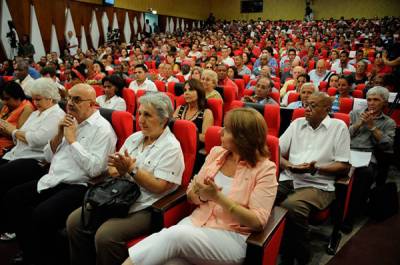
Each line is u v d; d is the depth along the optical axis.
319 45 11.02
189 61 7.30
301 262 1.99
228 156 1.61
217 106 3.03
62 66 8.15
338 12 18.80
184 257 1.44
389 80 3.82
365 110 2.82
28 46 9.77
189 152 1.93
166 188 1.78
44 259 1.94
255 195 1.43
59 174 2.04
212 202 1.55
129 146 1.98
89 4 12.88
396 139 3.23
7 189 2.28
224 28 18.00
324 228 2.52
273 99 3.72
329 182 2.08
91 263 1.78
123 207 1.65
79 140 2.08
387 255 2.16
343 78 3.69
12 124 2.70
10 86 2.66
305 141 2.20
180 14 19.03
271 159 1.76
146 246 1.40
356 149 2.75
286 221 1.93
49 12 11.17
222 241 1.41
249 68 7.39
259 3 20.59
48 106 2.42
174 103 3.53
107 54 9.06
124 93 3.69
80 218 1.75
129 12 15.10
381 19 16.70
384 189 2.65
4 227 2.32
